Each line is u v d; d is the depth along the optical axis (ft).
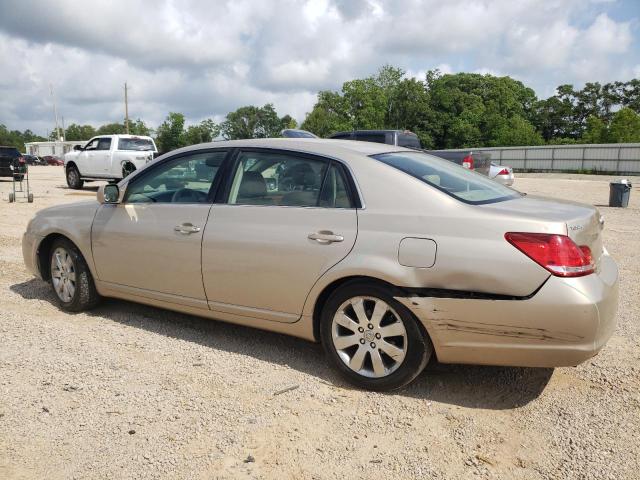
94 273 16.34
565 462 9.40
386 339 11.69
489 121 257.14
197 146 14.99
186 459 9.45
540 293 10.25
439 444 9.95
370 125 244.42
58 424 10.52
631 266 23.38
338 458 9.51
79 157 63.21
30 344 14.35
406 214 11.50
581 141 274.16
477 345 10.91
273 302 13.02
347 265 11.76
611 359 13.50
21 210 41.98
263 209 13.24
